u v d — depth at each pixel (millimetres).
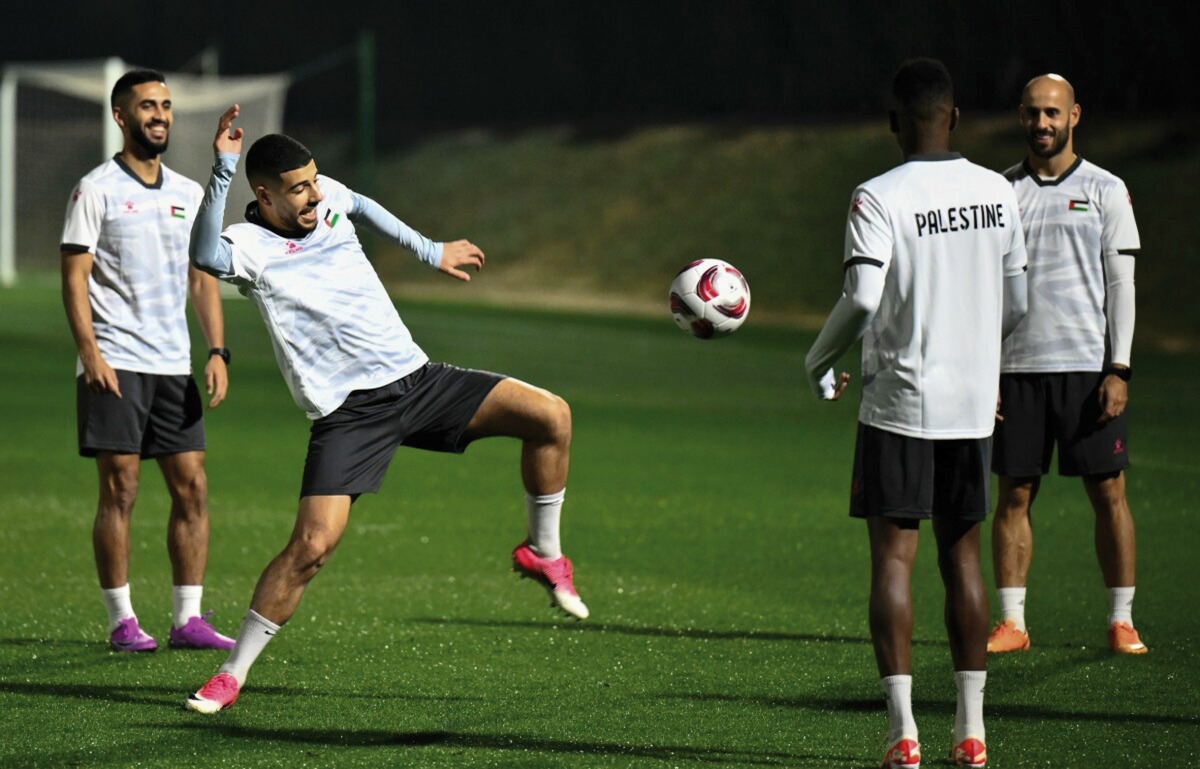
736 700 18281
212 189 16812
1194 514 33406
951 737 16672
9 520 32094
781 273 103938
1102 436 21250
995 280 15156
